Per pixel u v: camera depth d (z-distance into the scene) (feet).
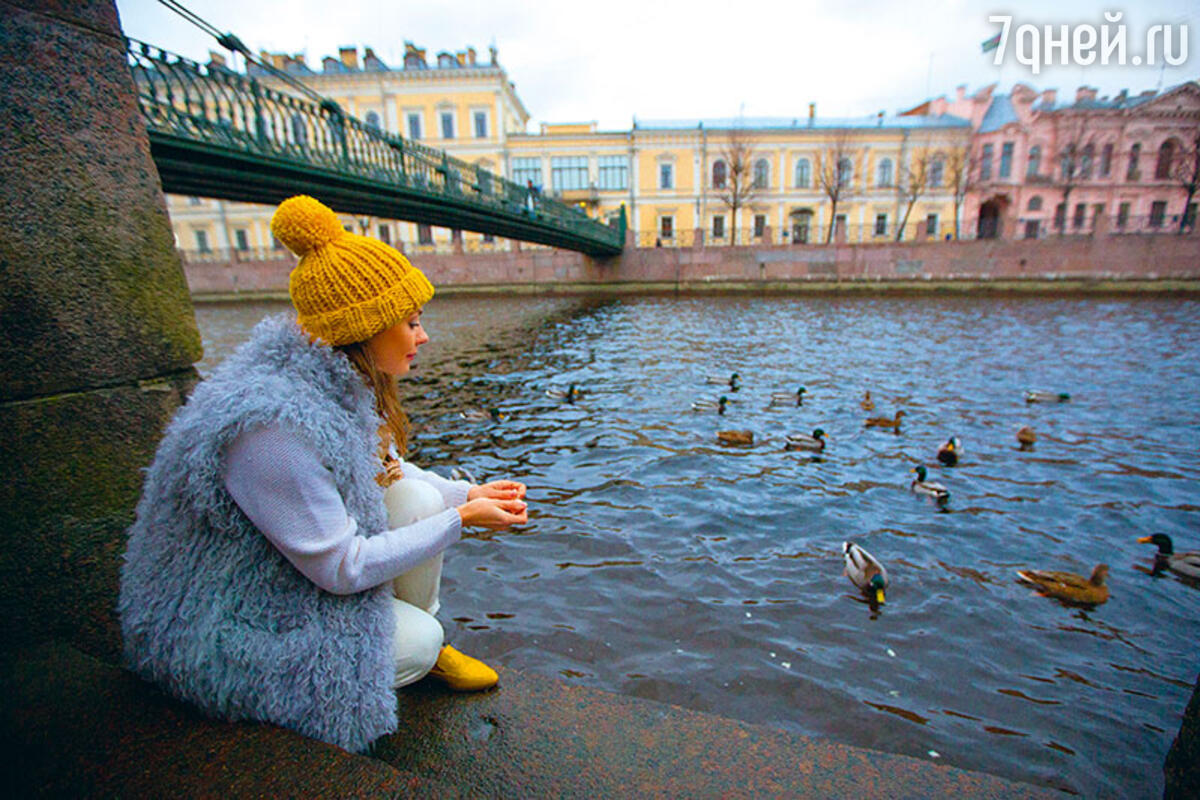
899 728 11.13
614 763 5.43
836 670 12.60
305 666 4.61
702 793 5.14
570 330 71.00
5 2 5.71
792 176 154.81
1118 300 96.27
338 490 4.69
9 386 6.00
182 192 38.70
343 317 4.60
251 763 4.49
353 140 43.55
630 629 13.76
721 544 17.94
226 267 129.29
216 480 4.26
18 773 4.42
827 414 33.86
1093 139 149.07
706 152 152.76
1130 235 101.81
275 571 4.56
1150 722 11.46
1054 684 12.41
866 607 14.90
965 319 77.51
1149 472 24.66
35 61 5.94
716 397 37.42
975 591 15.78
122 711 4.98
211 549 4.48
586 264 121.70
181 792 4.26
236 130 32.94
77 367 6.45
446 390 39.65
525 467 24.61
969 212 155.33
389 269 4.70
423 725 5.84
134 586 4.66
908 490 22.48
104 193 6.57
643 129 150.61
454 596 14.96
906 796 5.11
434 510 5.67
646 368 47.44
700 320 79.05
